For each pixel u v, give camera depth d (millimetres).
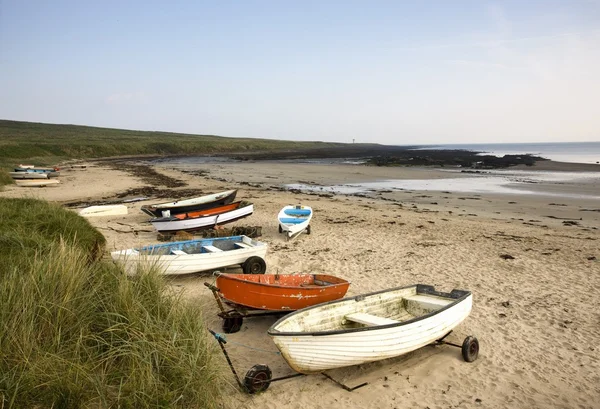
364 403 5477
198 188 30797
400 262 12000
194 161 71375
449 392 5777
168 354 4988
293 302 7523
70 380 4469
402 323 5910
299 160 73875
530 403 5555
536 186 32750
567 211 21875
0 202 11898
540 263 12000
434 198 26453
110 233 15086
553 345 7172
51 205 12391
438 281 10414
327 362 5523
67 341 4914
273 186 33719
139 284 6172
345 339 5496
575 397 5711
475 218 19625
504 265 11773
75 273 5695
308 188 32438
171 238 13773
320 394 5641
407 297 7566
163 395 4594
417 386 5902
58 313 5039
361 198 26375
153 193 27703
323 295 7738
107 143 91375
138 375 4719
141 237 14594
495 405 5500
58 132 114562
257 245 10883
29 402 4230
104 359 4852
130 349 4945
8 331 4656
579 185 33125
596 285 10180
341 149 145375
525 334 7574
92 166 53781
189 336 5441
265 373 5598
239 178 40406
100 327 5324
